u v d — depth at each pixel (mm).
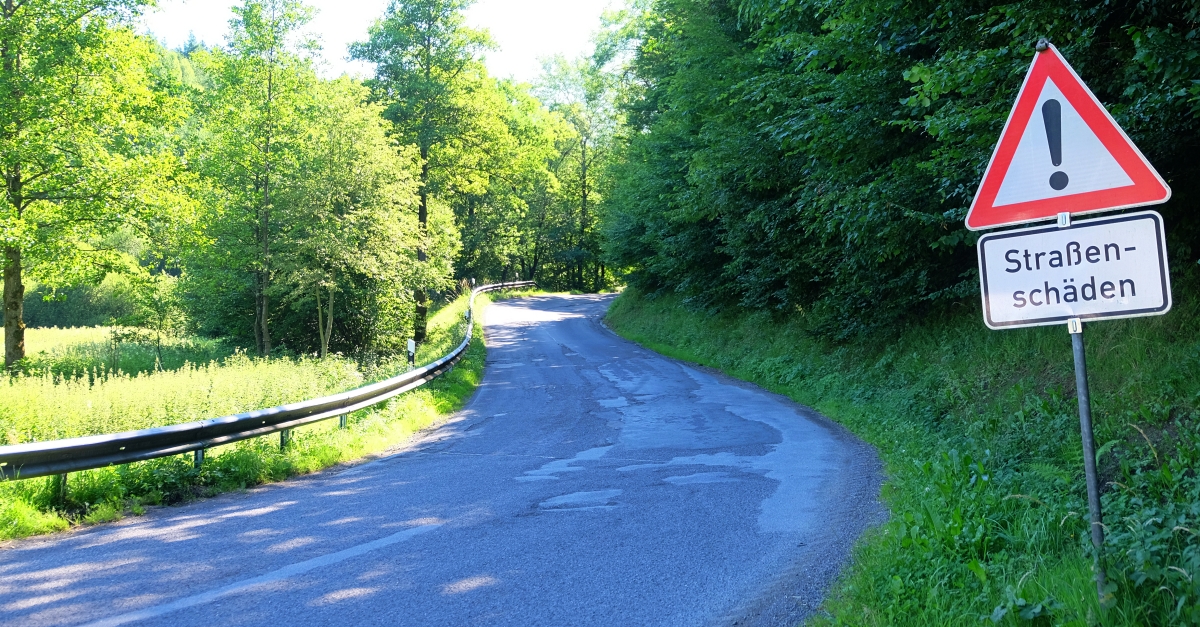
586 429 13320
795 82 12492
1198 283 8797
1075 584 3611
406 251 30266
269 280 29484
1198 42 5934
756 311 26016
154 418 10695
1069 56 7512
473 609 4414
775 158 16438
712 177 19531
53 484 7160
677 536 6035
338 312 30688
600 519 6645
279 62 28203
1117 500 5062
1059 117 3326
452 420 15547
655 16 34062
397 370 21422
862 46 10625
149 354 27516
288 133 29000
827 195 13117
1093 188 3250
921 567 4527
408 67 35562
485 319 46562
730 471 9000
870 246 13453
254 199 28453
